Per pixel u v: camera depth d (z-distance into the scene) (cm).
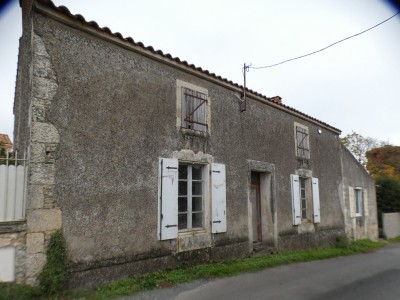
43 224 436
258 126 852
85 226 476
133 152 551
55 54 471
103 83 523
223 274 602
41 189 439
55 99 464
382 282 613
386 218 1489
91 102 504
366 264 812
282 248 873
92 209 487
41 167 442
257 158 831
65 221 457
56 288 427
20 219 425
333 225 1125
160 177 583
